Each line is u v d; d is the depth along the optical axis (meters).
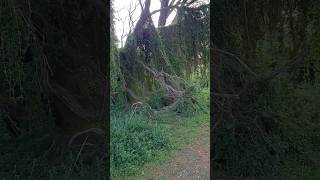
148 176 6.05
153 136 7.69
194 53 9.91
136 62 9.93
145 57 10.02
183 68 10.15
